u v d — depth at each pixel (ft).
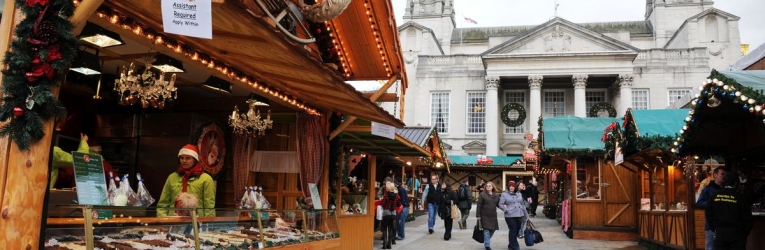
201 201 19.77
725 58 153.79
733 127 28.99
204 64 17.52
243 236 16.97
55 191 15.94
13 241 9.48
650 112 37.45
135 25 14.16
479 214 39.68
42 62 9.62
